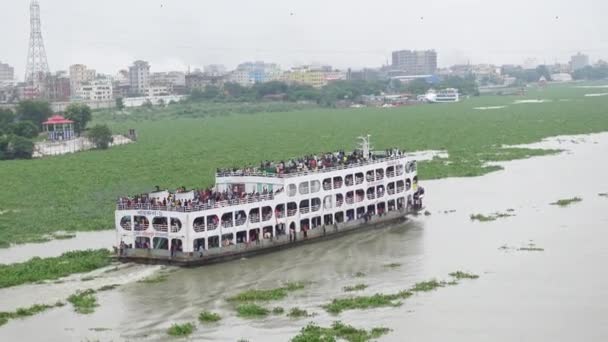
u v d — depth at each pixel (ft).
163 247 245.65
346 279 227.20
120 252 246.27
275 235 261.44
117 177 446.60
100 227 310.04
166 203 245.24
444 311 195.42
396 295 208.85
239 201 250.37
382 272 233.55
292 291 215.92
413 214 317.42
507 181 393.91
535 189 366.02
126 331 185.16
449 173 426.51
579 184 374.84
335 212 282.15
